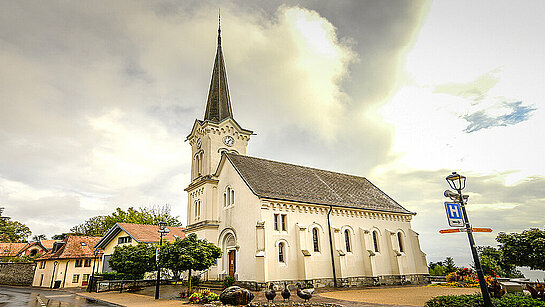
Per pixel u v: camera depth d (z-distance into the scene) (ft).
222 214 104.06
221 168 110.63
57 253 159.22
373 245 106.73
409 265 114.42
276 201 89.10
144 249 99.40
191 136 130.72
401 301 59.77
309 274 86.02
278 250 85.97
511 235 61.41
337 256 94.17
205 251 75.25
